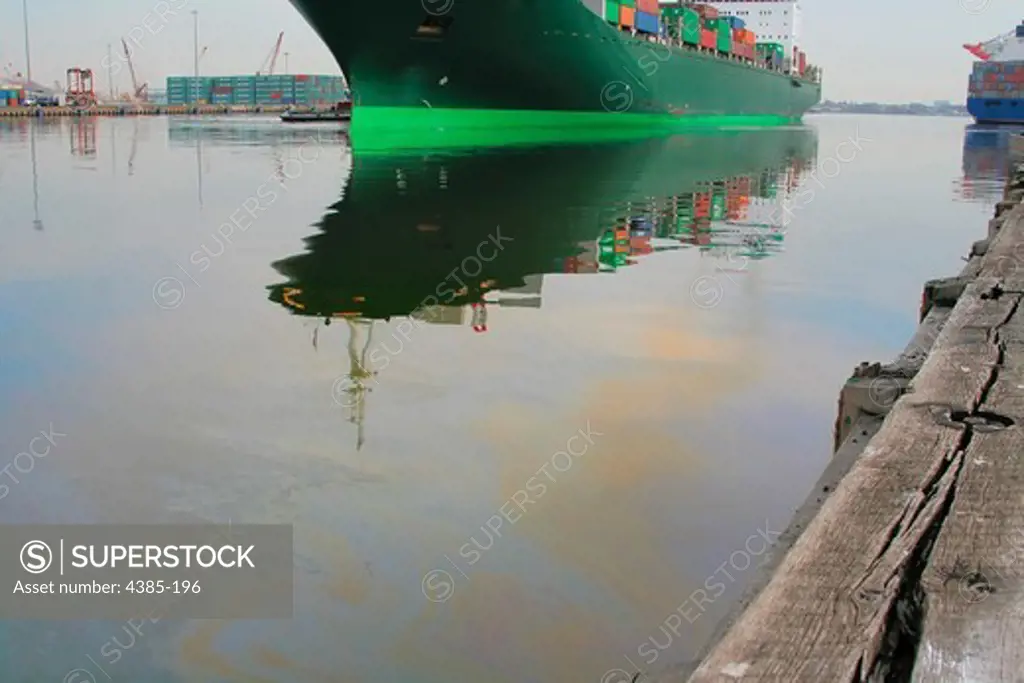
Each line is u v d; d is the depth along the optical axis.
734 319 7.36
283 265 9.41
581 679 2.75
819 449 4.65
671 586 3.28
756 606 1.58
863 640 1.47
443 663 2.81
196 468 4.35
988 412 2.45
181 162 22.55
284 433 4.80
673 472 4.33
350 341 6.64
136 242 10.77
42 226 11.91
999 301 3.87
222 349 6.36
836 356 6.40
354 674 2.77
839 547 1.76
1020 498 1.91
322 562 3.45
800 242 11.41
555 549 3.55
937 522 1.83
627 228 12.38
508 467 4.36
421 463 4.42
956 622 1.46
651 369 6.00
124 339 6.64
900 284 8.88
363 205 14.30
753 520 3.84
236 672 2.77
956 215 14.23
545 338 6.74
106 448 4.57
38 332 6.75
